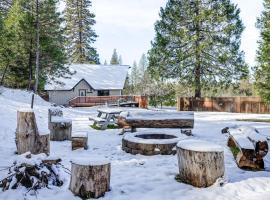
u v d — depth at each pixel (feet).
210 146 23.48
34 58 118.42
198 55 110.63
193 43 112.37
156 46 114.52
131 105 121.49
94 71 175.01
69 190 21.57
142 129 54.03
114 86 167.32
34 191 21.09
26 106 76.69
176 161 31.12
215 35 110.32
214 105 110.52
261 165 27.71
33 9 117.60
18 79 121.70
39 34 114.83
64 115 78.95
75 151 36.42
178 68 112.06
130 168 28.19
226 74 109.91
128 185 23.06
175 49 113.60
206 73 112.68
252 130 32.63
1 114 57.52
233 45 108.68
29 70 117.91
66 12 194.18
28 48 115.65
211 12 107.86
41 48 114.11
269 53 83.41
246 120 73.00
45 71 124.06
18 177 21.76
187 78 112.47
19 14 115.24
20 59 117.91
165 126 44.24
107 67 181.16
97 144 40.98
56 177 22.77
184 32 110.32
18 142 30.60
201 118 79.61
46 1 115.75
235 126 38.58
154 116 44.86
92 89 162.20
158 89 136.67
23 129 30.37
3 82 127.03
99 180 20.84
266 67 84.48
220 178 22.74
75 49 196.85
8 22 116.26
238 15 109.60
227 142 37.70
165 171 26.58
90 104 146.20
